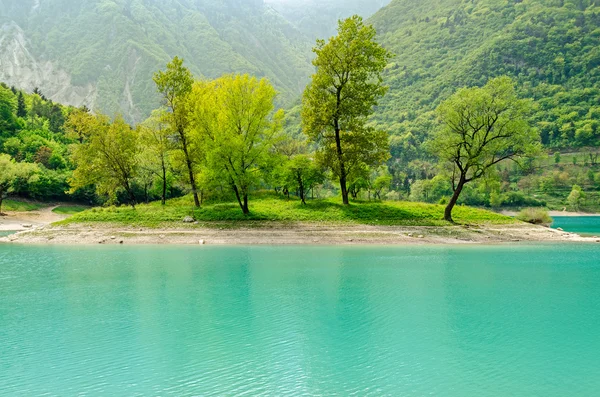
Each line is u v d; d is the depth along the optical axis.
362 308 19.59
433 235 47.03
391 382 12.18
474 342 15.29
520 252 38.69
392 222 50.12
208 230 46.97
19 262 32.22
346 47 53.03
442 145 50.94
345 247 41.25
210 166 49.22
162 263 31.72
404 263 31.97
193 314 18.66
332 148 55.47
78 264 31.30
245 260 33.19
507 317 18.25
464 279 26.12
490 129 50.28
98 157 56.16
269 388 11.76
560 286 24.33
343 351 14.45
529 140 49.09
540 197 172.00
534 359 13.84
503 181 183.25
